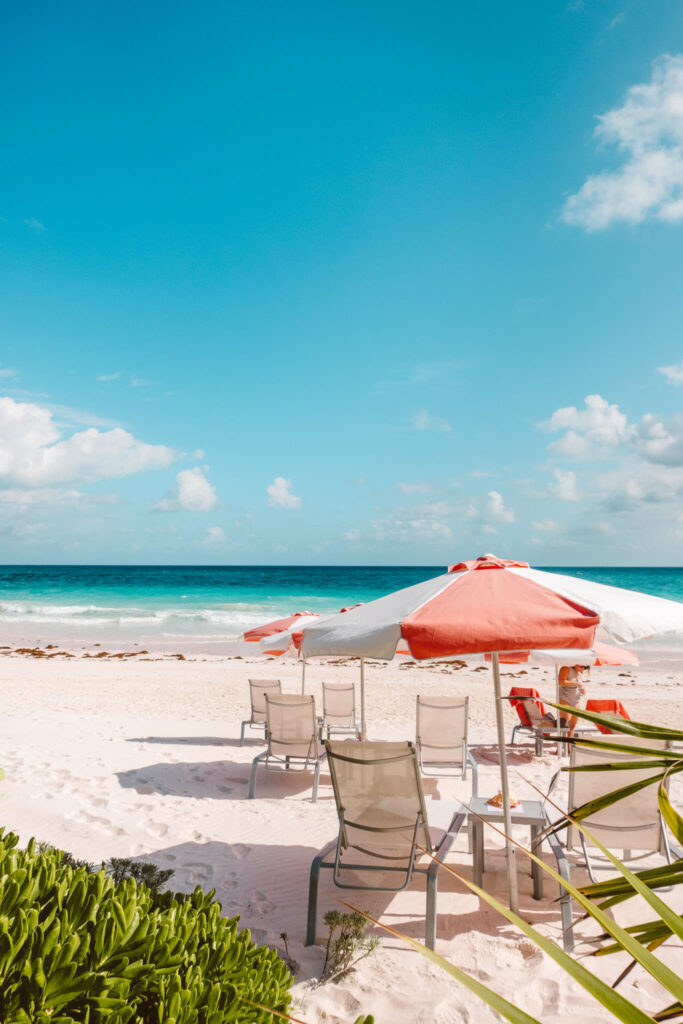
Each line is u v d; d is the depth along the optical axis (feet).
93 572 317.83
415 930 14.20
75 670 59.93
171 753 28.66
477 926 14.35
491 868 17.34
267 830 19.76
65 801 21.72
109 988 5.65
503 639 10.75
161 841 18.76
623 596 12.66
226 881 16.38
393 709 42.63
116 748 29.25
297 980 12.25
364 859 14.70
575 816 5.53
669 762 5.16
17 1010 5.35
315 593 188.85
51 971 5.63
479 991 3.36
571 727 30.40
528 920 14.64
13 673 56.54
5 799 21.50
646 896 3.82
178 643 90.79
